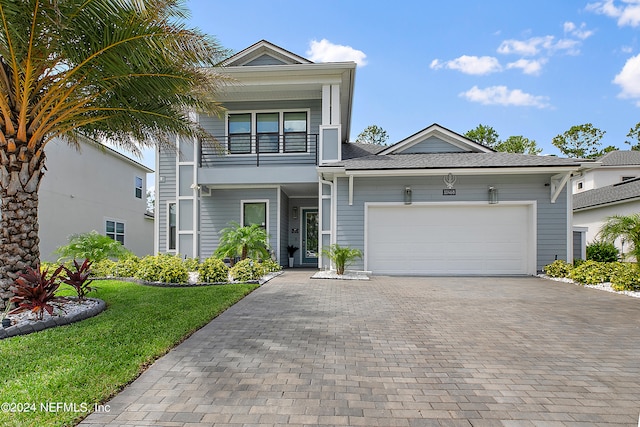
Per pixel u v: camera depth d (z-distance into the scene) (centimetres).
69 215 1404
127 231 1823
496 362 382
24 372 331
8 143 543
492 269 1115
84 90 614
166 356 389
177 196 1255
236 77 1204
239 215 1349
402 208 1145
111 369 339
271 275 1057
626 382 335
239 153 1345
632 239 841
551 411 281
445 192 1124
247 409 279
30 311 512
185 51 586
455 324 528
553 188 1087
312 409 280
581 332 492
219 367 360
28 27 477
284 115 1355
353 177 1143
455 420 267
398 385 324
